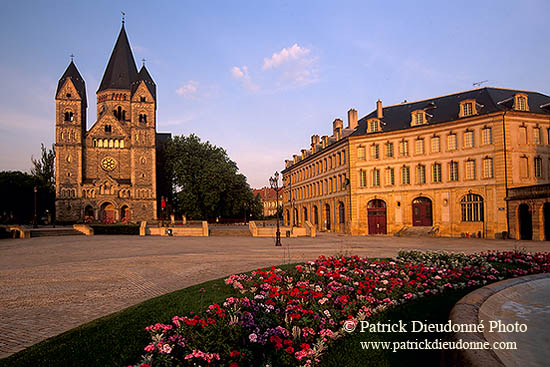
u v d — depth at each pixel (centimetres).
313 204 6334
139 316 853
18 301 1077
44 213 8694
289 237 4191
